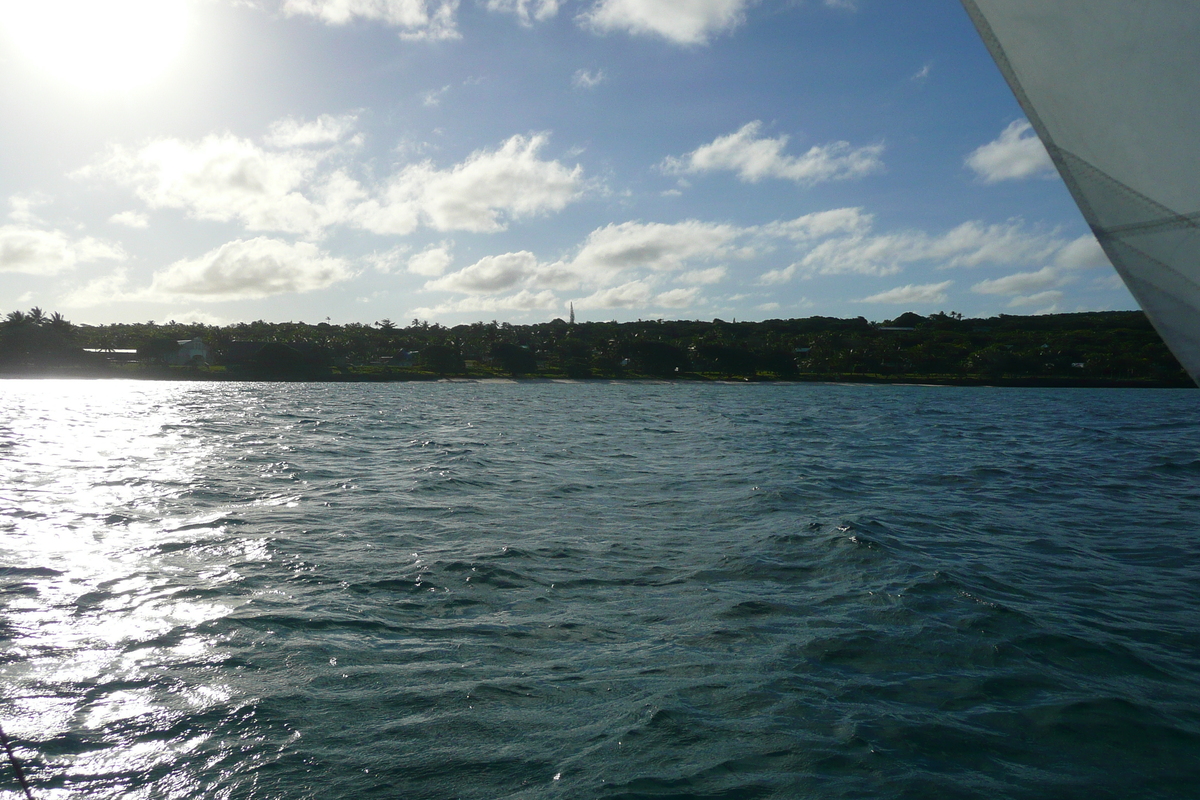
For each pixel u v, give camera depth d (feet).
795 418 172.55
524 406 216.74
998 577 38.22
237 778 19.57
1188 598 35.17
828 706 23.75
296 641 28.91
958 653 28.04
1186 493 66.49
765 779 19.57
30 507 53.88
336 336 584.81
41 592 34.37
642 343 457.27
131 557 40.81
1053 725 22.59
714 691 24.77
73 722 22.38
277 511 54.03
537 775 19.81
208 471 74.08
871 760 20.53
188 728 22.11
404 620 31.55
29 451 89.66
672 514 54.49
